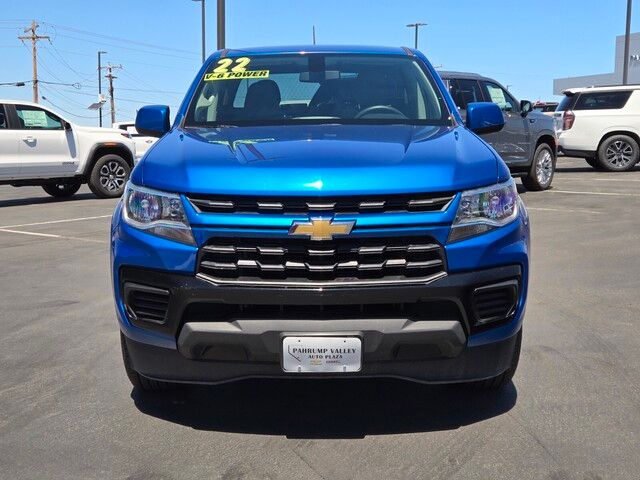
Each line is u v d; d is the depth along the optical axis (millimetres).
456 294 2973
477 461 3039
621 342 4578
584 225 9211
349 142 3449
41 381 4016
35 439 3295
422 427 3379
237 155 3248
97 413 3576
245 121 4215
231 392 3828
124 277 3191
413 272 2957
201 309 3023
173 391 3828
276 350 2955
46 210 12602
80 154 14367
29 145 13648
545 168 13297
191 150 3396
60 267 7223
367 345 2947
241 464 3045
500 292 3129
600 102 17141
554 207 10922
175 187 3066
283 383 3945
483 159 3279
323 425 3416
